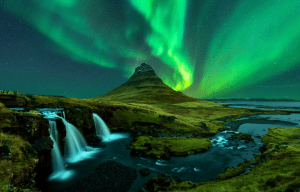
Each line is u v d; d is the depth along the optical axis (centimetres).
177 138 5081
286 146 3866
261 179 2111
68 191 2208
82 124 4803
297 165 2422
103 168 2964
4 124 2306
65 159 3394
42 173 2491
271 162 2955
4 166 1675
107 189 2269
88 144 4553
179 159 3447
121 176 2666
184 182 2411
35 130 2642
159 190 2177
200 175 2723
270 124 8412
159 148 4003
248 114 12756
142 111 7731
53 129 3334
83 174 2730
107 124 6278
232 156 3644
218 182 2294
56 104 5194
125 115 7031
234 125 8088
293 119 10325
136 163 3219
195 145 4288
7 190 1480
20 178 1731
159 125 6556
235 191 1845
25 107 4578
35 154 2225
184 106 17175
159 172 2836
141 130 6088
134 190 2256
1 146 1861
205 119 9581
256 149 4159
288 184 1709
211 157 3578
